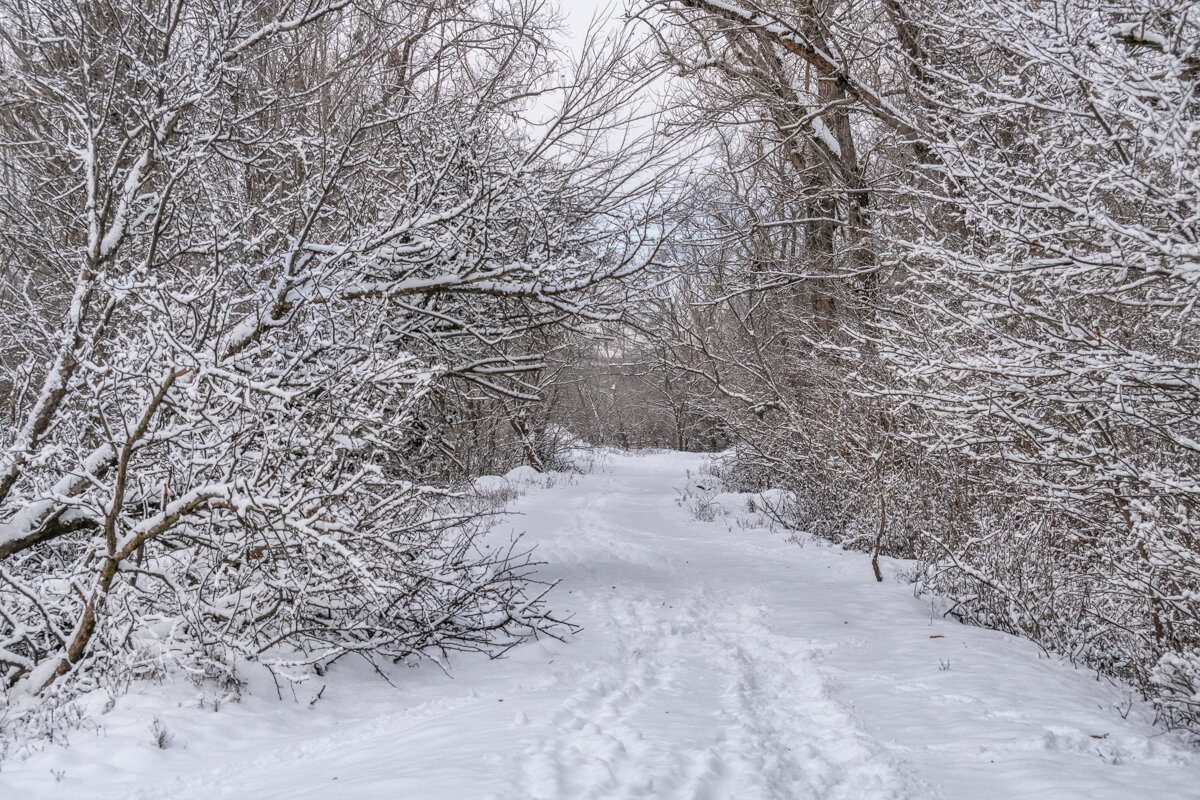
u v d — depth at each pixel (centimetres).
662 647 788
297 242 758
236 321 827
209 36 765
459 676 703
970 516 1012
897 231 1124
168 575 629
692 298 2042
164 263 800
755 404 1838
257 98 927
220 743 508
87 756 466
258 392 653
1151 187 487
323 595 698
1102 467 620
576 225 978
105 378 652
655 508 1938
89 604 591
